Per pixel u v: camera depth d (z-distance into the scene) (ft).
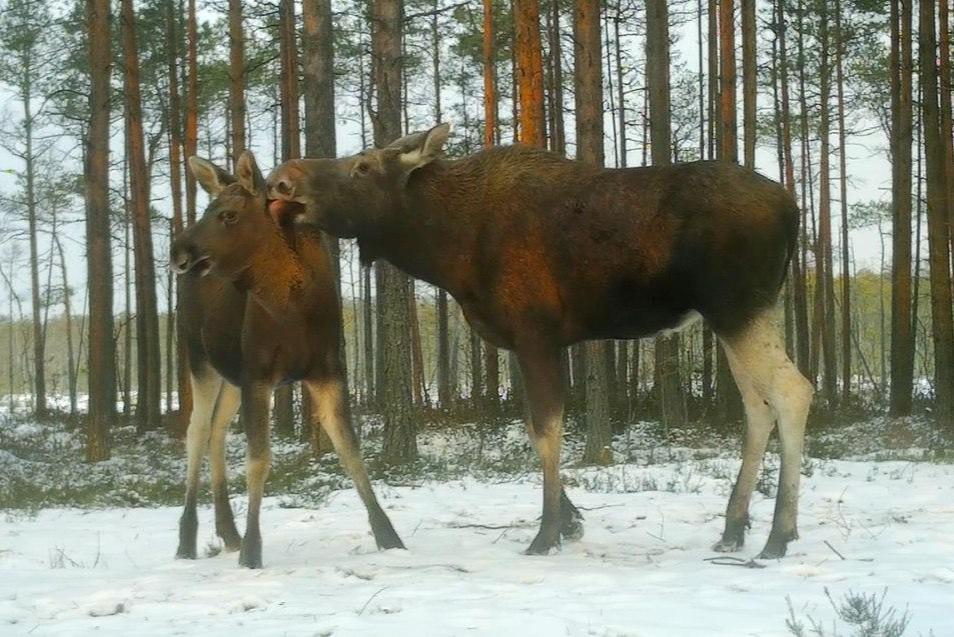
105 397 66.03
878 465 46.80
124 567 25.52
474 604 17.80
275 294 23.17
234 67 72.79
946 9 74.69
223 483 26.86
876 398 105.50
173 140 87.20
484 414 78.43
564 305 22.85
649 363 110.63
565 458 58.95
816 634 14.83
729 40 73.10
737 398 77.61
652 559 22.59
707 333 81.10
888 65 98.43
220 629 16.89
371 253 23.89
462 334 174.50
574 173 22.93
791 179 98.78
